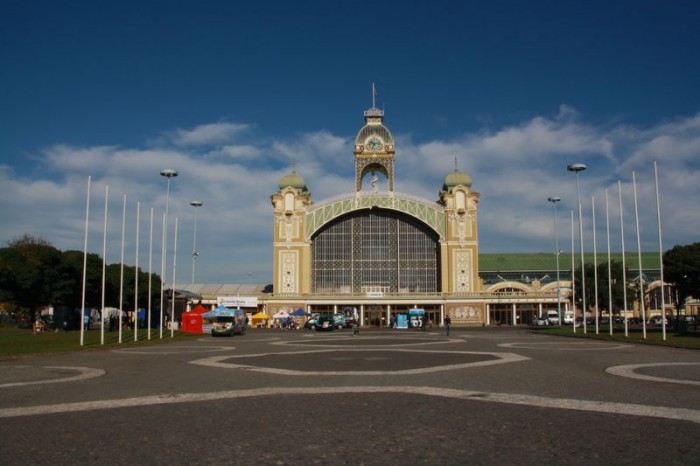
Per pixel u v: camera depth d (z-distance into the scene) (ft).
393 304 466.29
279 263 473.67
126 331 292.81
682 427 51.67
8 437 49.47
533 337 238.48
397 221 483.51
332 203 479.00
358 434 49.73
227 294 531.50
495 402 64.75
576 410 59.67
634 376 88.58
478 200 475.72
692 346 154.81
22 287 294.25
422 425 53.01
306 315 437.99
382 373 94.27
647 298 506.89
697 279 287.69
